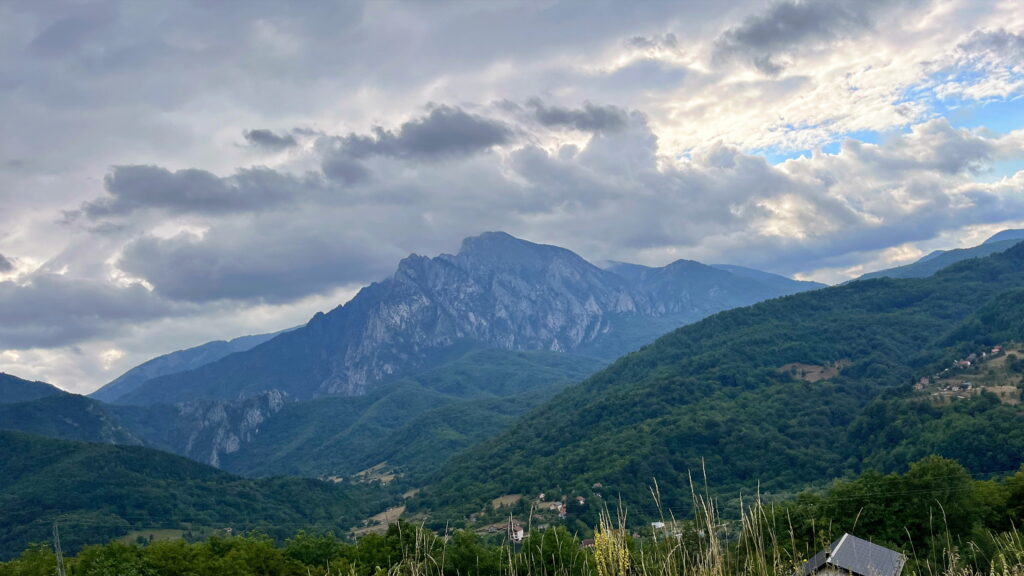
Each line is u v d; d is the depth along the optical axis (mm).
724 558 9055
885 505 54688
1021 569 11430
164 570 63719
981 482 63125
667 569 8805
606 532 8984
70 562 62750
